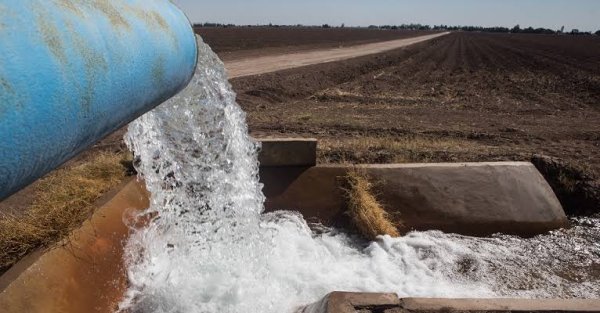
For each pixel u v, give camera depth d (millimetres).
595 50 55781
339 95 19141
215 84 5410
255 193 6422
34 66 1834
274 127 11750
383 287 5766
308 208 7078
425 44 69188
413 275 6043
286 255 6281
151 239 5816
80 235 4828
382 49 55125
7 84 1702
